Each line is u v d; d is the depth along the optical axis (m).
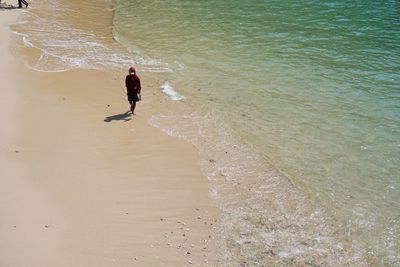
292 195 15.98
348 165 17.50
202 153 18.48
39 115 20.92
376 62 27.31
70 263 12.63
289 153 18.38
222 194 16.05
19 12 37.41
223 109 21.88
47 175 16.55
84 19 37.25
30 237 13.48
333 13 37.47
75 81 24.83
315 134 19.62
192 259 13.09
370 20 35.50
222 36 32.34
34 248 13.06
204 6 40.56
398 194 15.89
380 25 34.19
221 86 24.28
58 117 20.84
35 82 24.42
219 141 19.31
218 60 27.94
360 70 26.19
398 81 24.64
